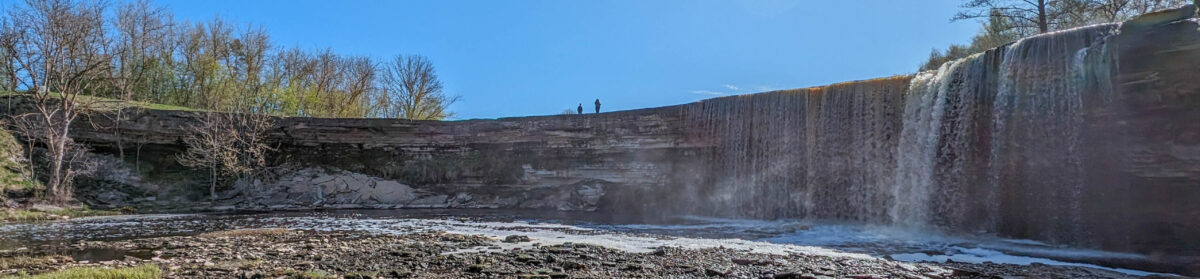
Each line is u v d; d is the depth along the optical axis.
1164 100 14.94
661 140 33.75
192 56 47.19
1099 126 16.36
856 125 25.11
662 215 29.53
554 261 11.53
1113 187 15.88
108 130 35.28
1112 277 10.73
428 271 10.30
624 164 34.66
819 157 26.45
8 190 27.28
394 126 39.25
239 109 37.22
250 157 35.50
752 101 29.88
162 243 15.33
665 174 33.47
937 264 12.08
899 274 10.48
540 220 25.16
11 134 32.22
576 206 33.81
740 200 29.72
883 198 23.66
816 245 16.00
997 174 19.05
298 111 48.41
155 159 36.44
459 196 36.19
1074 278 10.55
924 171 21.77
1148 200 15.15
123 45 42.31
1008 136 18.83
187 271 10.13
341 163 39.00
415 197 36.06
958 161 20.45
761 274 10.20
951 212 20.48
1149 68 15.29
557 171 36.31
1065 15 32.25
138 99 42.50
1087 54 16.81
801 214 26.89
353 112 52.00
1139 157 15.36
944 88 21.27
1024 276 10.60
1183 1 26.77
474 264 10.91
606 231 20.05
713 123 31.77
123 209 28.42
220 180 36.00
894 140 23.59
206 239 16.20
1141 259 13.66
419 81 54.62
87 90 40.03
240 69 49.09
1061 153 17.30
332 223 22.72
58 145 29.16
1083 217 16.48
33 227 20.70
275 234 17.75
